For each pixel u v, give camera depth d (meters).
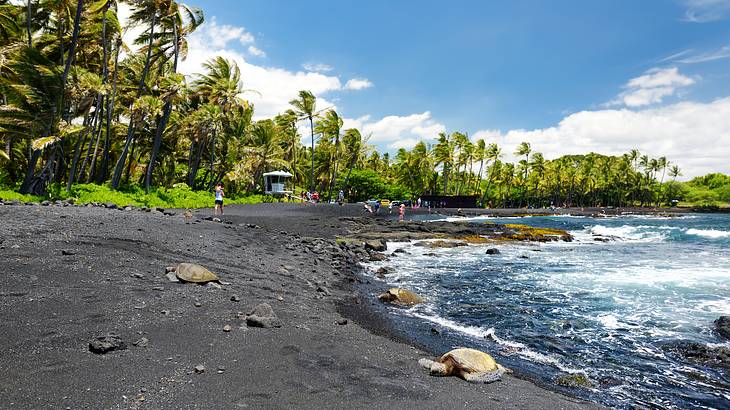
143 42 31.81
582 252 17.75
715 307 8.46
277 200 47.75
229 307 6.14
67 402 3.16
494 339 6.44
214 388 3.64
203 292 6.74
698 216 67.44
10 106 19.88
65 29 26.09
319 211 33.75
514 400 4.07
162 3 27.41
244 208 32.59
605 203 108.94
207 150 45.47
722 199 118.94
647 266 13.77
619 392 4.64
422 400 3.82
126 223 11.09
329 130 58.41
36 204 14.66
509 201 100.81
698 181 148.25
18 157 28.70
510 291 9.91
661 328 7.07
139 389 3.48
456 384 4.35
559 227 31.78
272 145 49.94
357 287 10.06
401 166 84.88
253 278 8.66
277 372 4.13
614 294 9.63
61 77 21.25
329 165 65.56
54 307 5.08
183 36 31.36
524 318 7.63
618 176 103.88
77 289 5.83
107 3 24.77
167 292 6.39
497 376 4.63
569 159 105.81
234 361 4.28
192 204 29.89
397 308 8.22
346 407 3.53
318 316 6.73
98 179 31.19
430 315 7.78
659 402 4.42
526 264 14.09
